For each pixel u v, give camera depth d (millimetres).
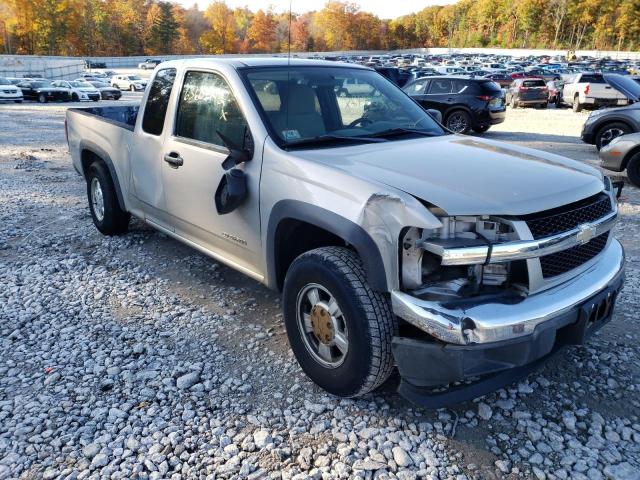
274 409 3145
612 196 3301
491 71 46875
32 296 4641
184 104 4344
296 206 3182
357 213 2820
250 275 3848
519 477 2666
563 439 2922
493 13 137625
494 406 3184
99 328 4078
